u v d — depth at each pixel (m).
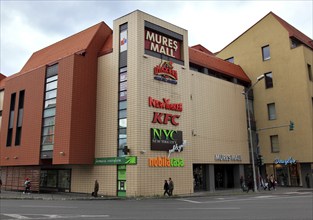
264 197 24.22
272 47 42.09
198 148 33.28
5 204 19.42
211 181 34.34
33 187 32.69
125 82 29.38
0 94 43.19
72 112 29.19
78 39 35.12
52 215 13.45
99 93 31.42
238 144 38.56
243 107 40.72
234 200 21.75
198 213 14.03
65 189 32.34
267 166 41.03
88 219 12.12
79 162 29.09
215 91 37.03
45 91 32.75
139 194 26.39
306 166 37.56
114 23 31.41
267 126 41.03
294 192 30.25
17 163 34.03
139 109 27.80
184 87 32.25
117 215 13.42
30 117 33.66
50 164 32.06
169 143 29.47
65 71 30.72
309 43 43.69
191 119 32.53
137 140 27.12
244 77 42.62
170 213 14.12
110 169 28.73
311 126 37.09
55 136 30.16
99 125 30.70
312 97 38.69
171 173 29.12
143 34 29.61
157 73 29.89
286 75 40.12
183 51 33.06
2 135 37.22
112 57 30.91
